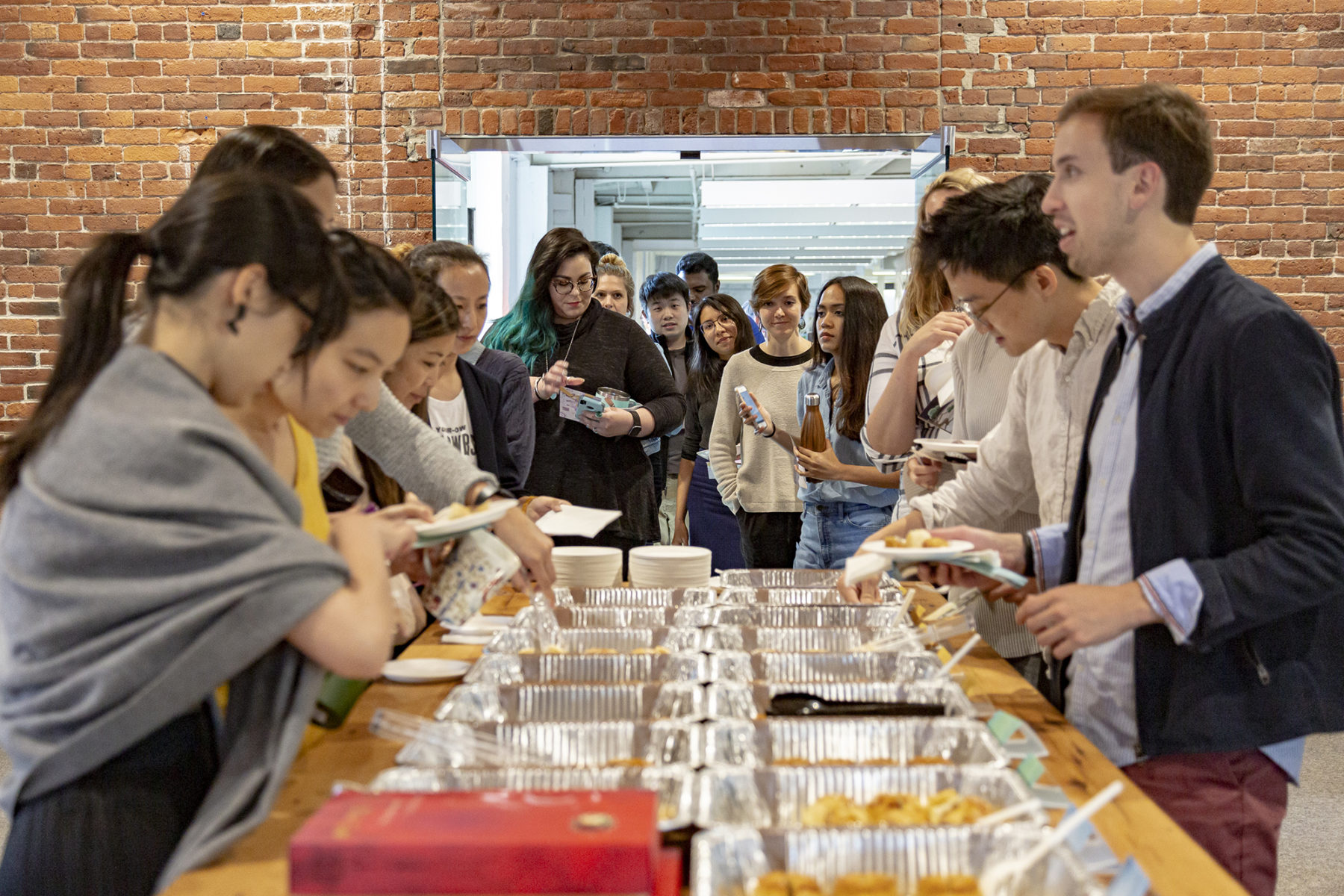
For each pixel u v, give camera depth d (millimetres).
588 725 1306
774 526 3742
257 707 1167
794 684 1483
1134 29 4941
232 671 1079
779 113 4949
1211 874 1027
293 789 1225
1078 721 1519
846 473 3127
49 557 1059
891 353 2795
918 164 5375
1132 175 1381
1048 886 933
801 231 7035
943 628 1852
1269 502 1311
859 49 4953
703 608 1955
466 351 2664
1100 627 1331
